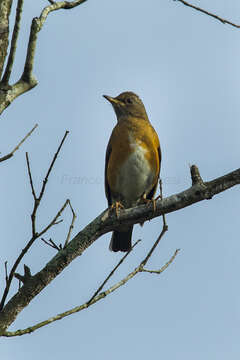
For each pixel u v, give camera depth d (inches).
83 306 270.4
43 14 271.6
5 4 252.5
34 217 255.1
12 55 243.1
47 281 302.5
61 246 319.6
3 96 248.1
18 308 290.7
